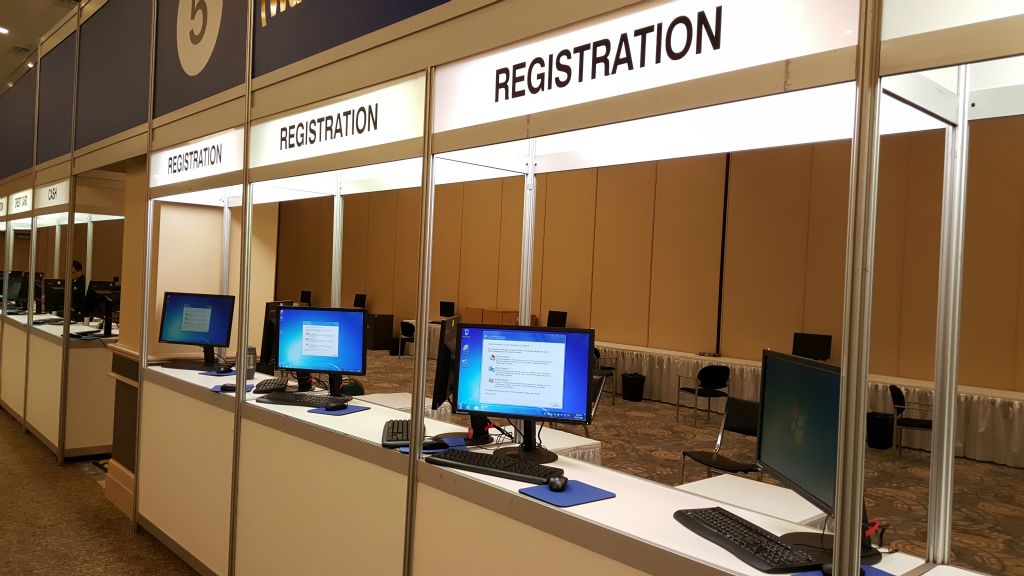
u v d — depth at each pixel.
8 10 8.83
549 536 1.80
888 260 7.44
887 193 7.46
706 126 2.47
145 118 4.30
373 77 2.52
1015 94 1.85
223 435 3.36
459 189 12.50
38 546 3.94
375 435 2.60
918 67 1.22
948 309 1.78
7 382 7.54
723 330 8.98
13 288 8.17
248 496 3.15
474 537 2.02
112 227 9.94
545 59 1.91
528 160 3.03
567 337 2.30
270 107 3.10
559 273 10.86
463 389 2.39
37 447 6.16
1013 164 6.63
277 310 3.57
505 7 2.02
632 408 8.46
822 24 1.36
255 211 5.02
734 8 1.50
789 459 1.71
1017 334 6.59
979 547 4.18
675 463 5.88
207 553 3.46
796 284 8.31
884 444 6.39
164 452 3.96
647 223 9.77
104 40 4.98
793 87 1.39
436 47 2.25
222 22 3.51
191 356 4.54
